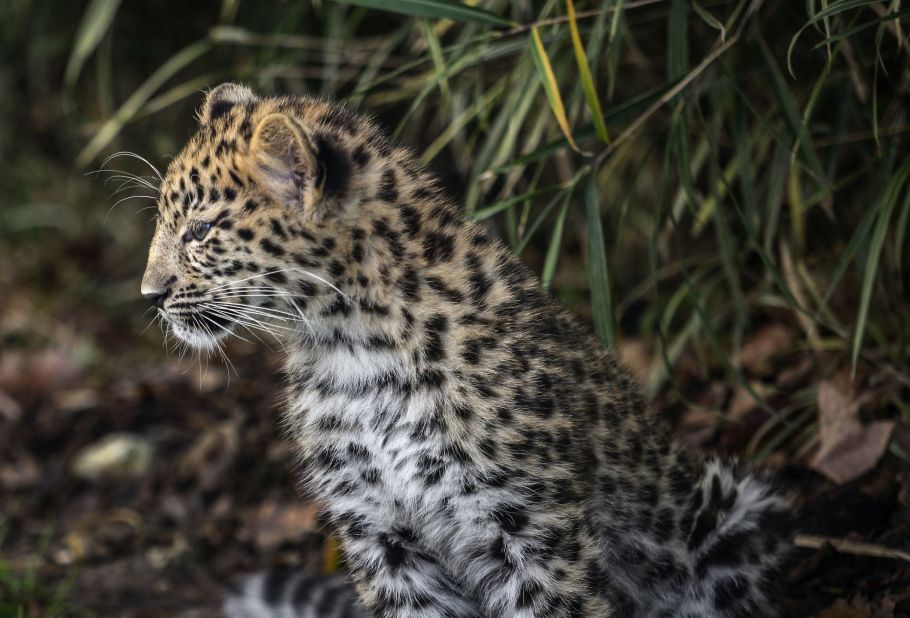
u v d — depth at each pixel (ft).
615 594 22.25
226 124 21.18
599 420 21.21
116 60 46.88
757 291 30.76
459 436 20.06
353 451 21.21
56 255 48.06
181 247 21.09
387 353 20.44
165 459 34.35
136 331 44.21
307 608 24.82
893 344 28.99
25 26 47.52
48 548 31.01
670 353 30.19
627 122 32.45
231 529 30.58
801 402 28.19
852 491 25.02
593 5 29.04
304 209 19.77
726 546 22.29
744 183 26.45
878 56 23.32
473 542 20.79
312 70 34.60
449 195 22.76
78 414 37.06
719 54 23.99
